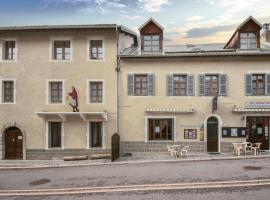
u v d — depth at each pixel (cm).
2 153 1761
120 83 1742
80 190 1024
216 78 1716
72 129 1747
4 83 1795
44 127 1752
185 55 1670
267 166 1271
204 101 1698
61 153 1742
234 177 1090
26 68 1775
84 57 1755
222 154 1634
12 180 1222
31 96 1766
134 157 1645
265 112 1658
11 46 1809
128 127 1731
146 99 1728
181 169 1269
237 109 1647
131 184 1055
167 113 1711
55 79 1761
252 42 1705
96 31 1745
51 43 1767
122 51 1823
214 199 856
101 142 1762
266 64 1672
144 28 1748
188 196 897
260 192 913
